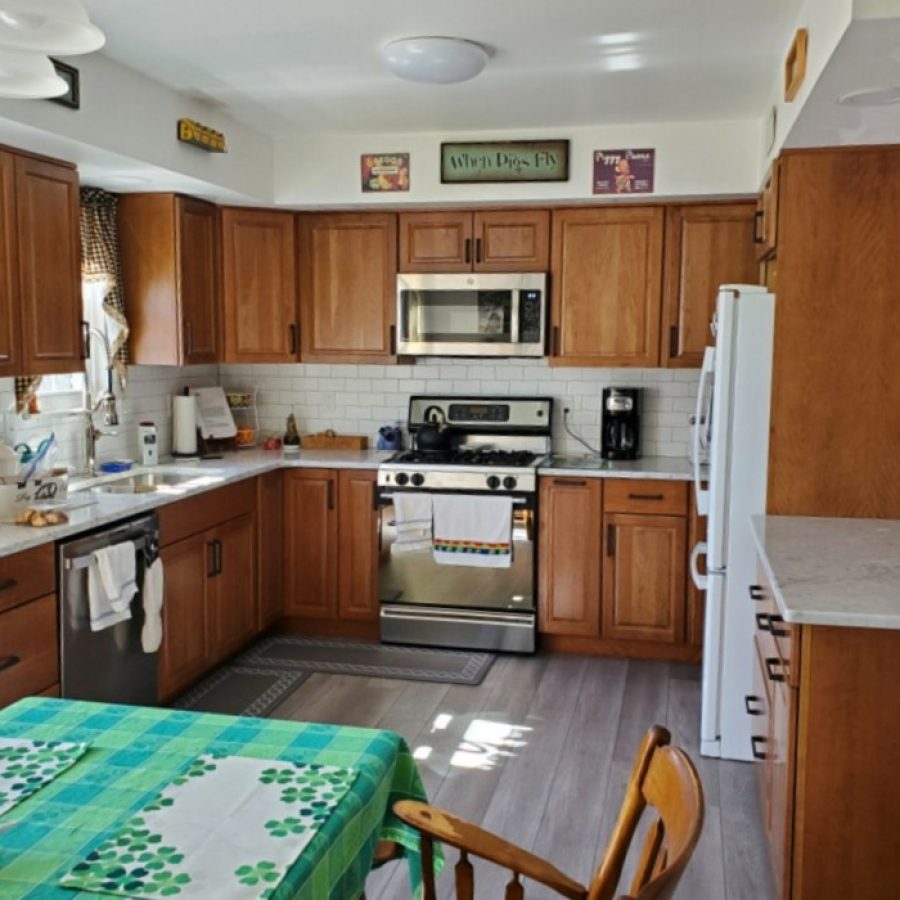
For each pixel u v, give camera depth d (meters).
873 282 3.16
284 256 4.88
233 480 4.30
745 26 2.92
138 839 1.41
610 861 1.50
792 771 2.26
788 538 2.90
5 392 3.67
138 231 4.32
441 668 4.43
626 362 4.67
